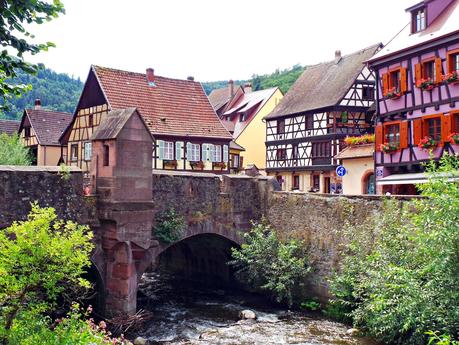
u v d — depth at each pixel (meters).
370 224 15.59
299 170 38.44
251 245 17.98
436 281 11.26
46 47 6.24
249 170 23.00
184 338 14.12
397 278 11.74
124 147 14.42
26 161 26.70
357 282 14.91
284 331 14.54
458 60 22.11
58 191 13.65
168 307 17.75
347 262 15.47
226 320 16.00
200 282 22.45
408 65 24.56
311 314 16.50
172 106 33.44
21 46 6.04
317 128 36.81
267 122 42.59
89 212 14.35
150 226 15.06
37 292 9.16
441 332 11.08
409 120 24.50
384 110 26.16
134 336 14.29
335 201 16.92
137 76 33.38
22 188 12.93
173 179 16.69
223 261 21.27
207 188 17.73
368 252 15.18
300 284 17.20
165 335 14.41
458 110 21.80
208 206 17.73
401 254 13.15
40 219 8.32
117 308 14.71
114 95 31.16
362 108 35.91
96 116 31.95
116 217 14.27
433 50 23.11
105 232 14.59
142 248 14.89
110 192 14.28
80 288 12.29
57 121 44.16
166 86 34.25
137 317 14.73
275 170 41.06
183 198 16.95
